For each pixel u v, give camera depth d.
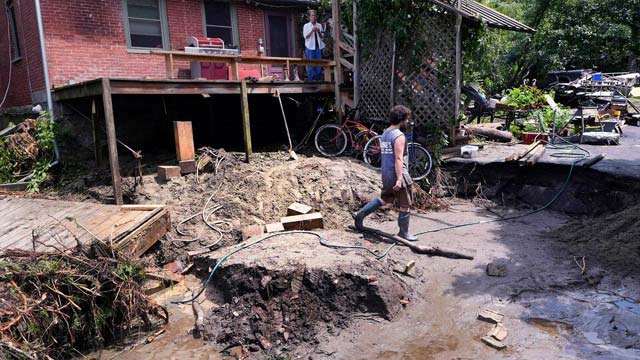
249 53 13.29
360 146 9.54
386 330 4.38
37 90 10.55
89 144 10.23
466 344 4.09
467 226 7.05
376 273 4.82
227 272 5.21
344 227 6.95
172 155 9.84
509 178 8.46
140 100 10.98
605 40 23.47
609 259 5.28
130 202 7.41
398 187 5.89
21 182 9.24
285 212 7.21
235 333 4.45
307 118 12.62
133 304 4.54
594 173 7.45
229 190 7.51
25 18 10.51
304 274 4.79
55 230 5.77
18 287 4.03
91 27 10.47
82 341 4.43
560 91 18.42
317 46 11.68
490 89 18.41
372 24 9.95
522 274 5.23
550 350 3.88
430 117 9.45
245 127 8.77
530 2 24.88
